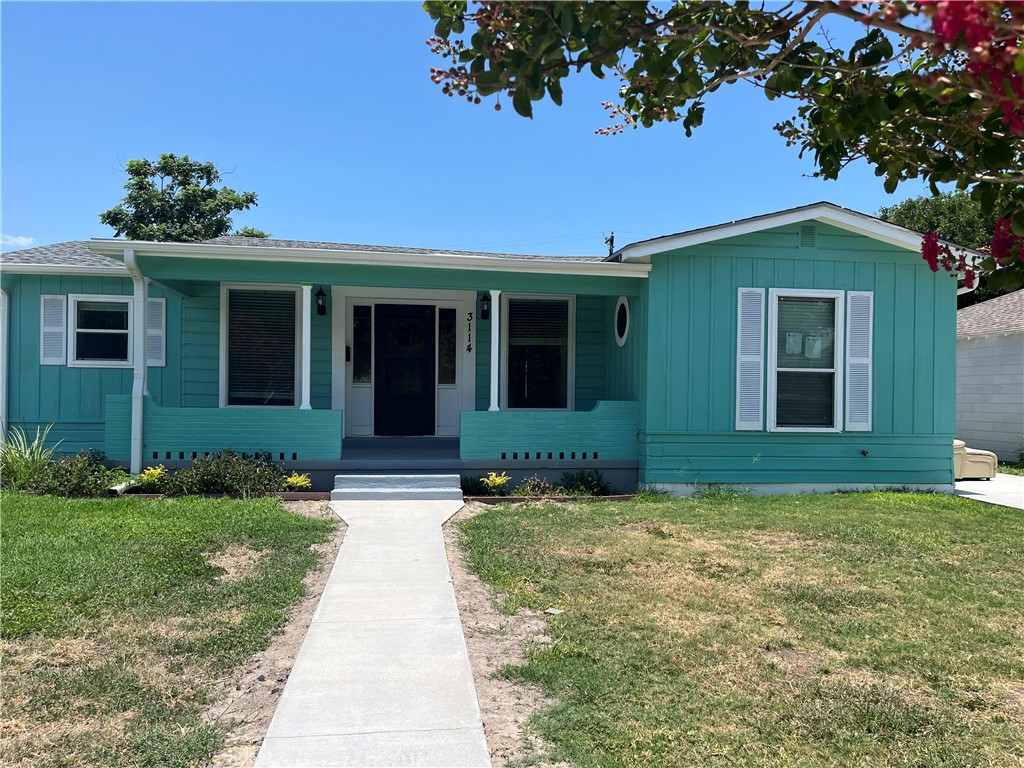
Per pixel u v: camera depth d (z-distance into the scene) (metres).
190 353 10.21
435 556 5.96
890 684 3.62
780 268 9.27
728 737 3.05
